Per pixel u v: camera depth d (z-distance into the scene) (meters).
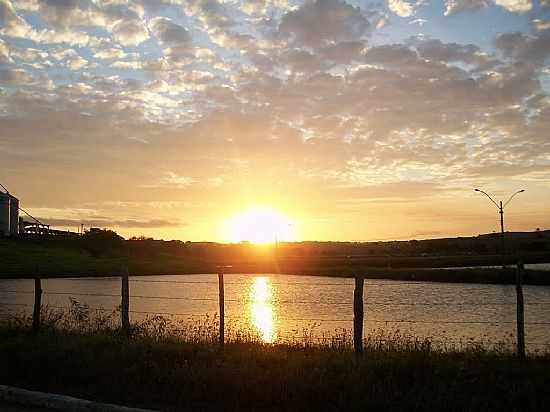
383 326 21.22
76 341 10.86
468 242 145.38
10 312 21.34
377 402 7.24
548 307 29.19
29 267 71.94
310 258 117.00
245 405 7.71
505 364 8.59
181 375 8.53
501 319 24.00
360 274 9.34
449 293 42.09
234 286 50.72
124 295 11.80
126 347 10.20
